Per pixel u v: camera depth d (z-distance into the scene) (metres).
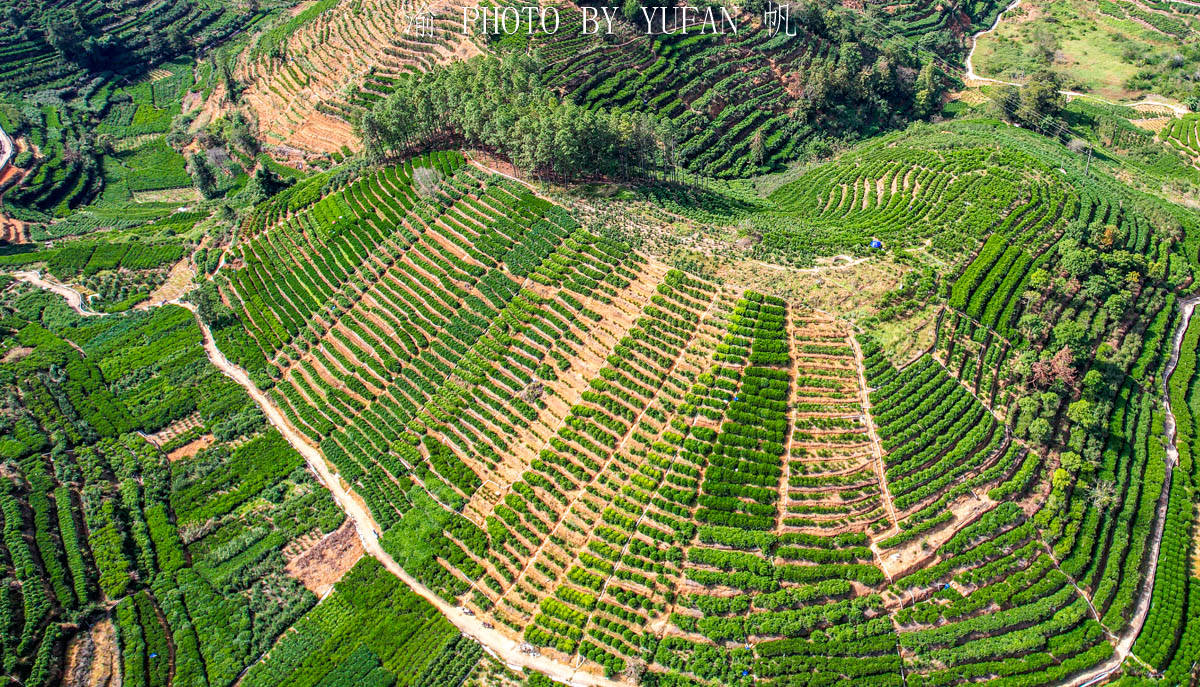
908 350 70.62
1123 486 67.12
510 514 67.44
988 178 91.38
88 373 86.44
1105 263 80.38
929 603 59.00
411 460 73.56
